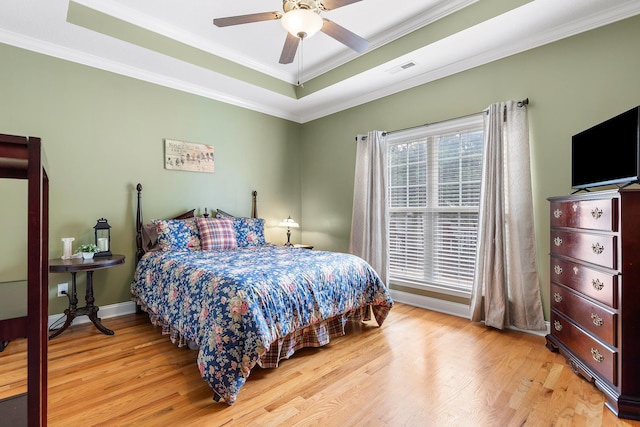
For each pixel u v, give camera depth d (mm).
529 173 2770
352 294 2689
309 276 2375
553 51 2703
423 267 3684
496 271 2885
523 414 1669
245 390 1910
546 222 2742
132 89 3434
